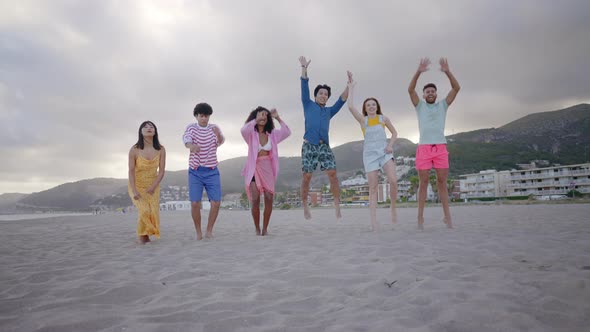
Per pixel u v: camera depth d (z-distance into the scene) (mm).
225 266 3484
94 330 1884
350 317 1979
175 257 4125
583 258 3219
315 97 6531
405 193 109188
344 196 120312
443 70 5863
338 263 3398
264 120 6207
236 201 171500
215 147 6191
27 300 2449
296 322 1940
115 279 3059
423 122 6109
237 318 2004
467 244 4199
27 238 7102
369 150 6215
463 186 95125
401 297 2305
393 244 4355
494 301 2133
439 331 1744
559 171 81688
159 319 2029
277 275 3021
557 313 1919
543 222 7191
